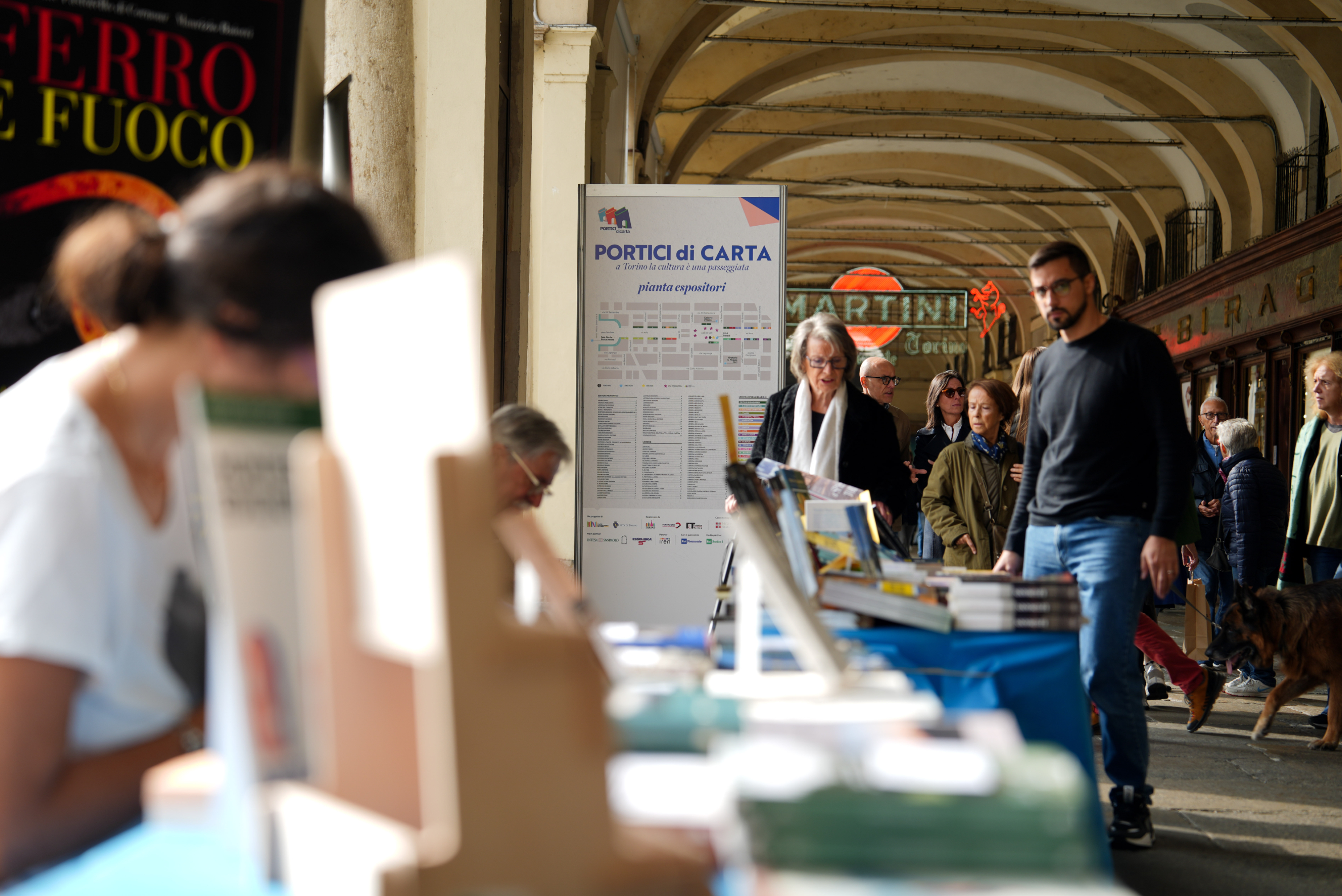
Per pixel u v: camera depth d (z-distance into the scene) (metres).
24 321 2.58
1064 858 0.78
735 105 21.42
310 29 3.26
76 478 1.14
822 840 0.79
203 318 1.01
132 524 1.19
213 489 0.87
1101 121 25.41
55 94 2.71
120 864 0.93
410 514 0.78
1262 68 20.11
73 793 1.15
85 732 1.22
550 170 9.27
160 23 2.85
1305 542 6.55
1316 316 16.22
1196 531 5.39
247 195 1.03
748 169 27.97
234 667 0.87
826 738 0.98
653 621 6.08
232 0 2.95
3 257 2.61
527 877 0.78
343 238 1.03
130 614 1.20
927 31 21.62
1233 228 22.70
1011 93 25.11
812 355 4.90
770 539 1.57
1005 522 5.43
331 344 0.84
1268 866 3.65
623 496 6.11
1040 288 3.78
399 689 0.85
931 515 5.52
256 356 1.01
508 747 0.78
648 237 6.07
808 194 33.56
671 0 15.39
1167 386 3.63
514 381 6.73
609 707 1.11
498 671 0.77
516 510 3.08
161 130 2.85
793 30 20.83
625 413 6.10
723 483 6.09
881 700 1.37
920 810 0.79
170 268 1.08
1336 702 5.38
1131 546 3.66
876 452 4.99
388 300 0.80
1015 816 0.78
